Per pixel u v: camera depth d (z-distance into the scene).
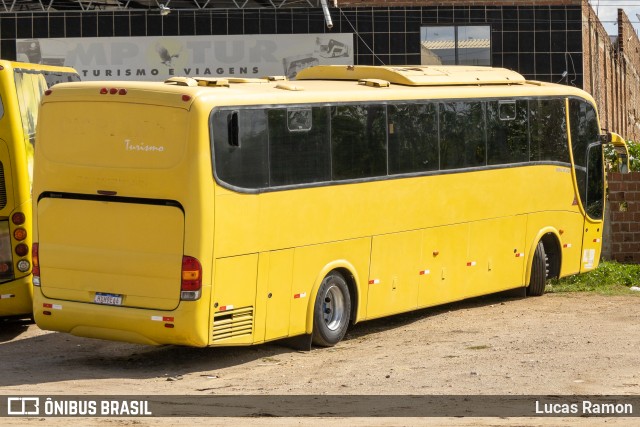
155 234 15.26
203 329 15.19
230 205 15.50
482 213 21.06
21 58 36.78
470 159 20.62
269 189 16.19
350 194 17.83
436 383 14.39
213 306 15.30
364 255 18.27
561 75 37.28
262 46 36.69
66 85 15.95
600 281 25.48
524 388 13.90
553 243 23.62
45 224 16.11
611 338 17.77
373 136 18.31
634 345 17.06
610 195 29.52
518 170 22.00
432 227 19.78
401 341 18.31
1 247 18.00
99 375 15.48
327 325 17.72
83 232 15.79
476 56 37.19
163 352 17.45
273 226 16.30
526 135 22.20
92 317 15.70
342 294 17.95
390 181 18.67
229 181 15.48
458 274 20.59
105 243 15.62
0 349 17.75
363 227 18.16
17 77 18.25
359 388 14.17
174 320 15.10
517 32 37.22
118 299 15.57
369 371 15.45
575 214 24.03
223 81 16.14
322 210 17.27
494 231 21.47
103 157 15.59
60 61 36.81
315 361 16.55
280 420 12.09
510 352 16.66
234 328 15.76
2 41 36.81
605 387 13.88
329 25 34.88
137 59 36.78
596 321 19.89
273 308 16.45
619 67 59.69
